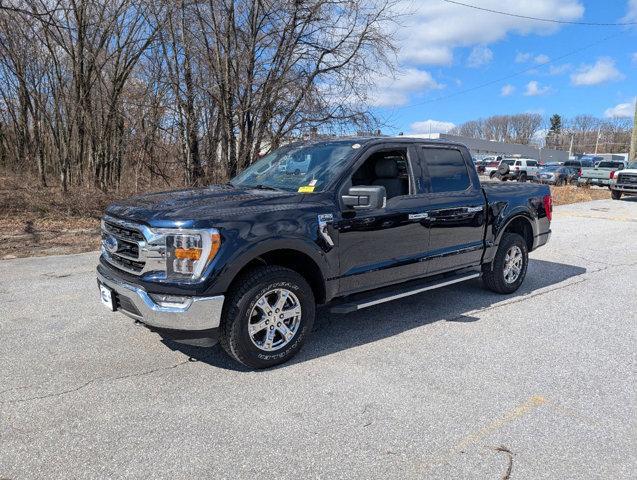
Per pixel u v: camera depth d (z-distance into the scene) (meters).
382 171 4.76
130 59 14.46
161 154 13.80
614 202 19.16
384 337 4.44
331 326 4.72
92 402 3.21
